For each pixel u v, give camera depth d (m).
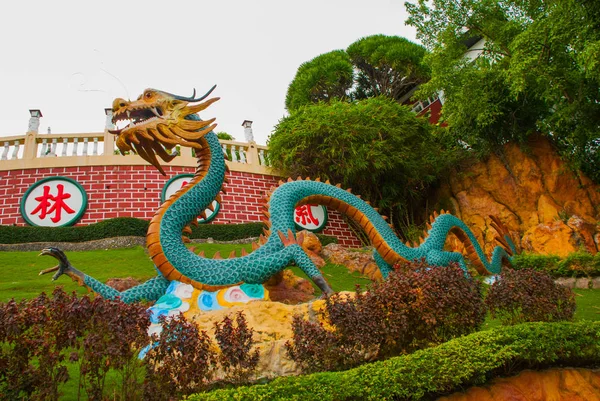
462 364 6.36
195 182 10.62
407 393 5.89
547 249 18.30
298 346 6.45
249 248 18.44
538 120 21.95
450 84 21.19
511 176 21.95
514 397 6.63
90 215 19.83
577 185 20.98
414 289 7.19
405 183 24.11
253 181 23.17
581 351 7.43
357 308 6.93
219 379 6.32
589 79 17.45
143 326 5.76
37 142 21.30
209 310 8.92
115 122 10.55
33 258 15.72
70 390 6.43
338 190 11.90
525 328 7.24
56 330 5.51
